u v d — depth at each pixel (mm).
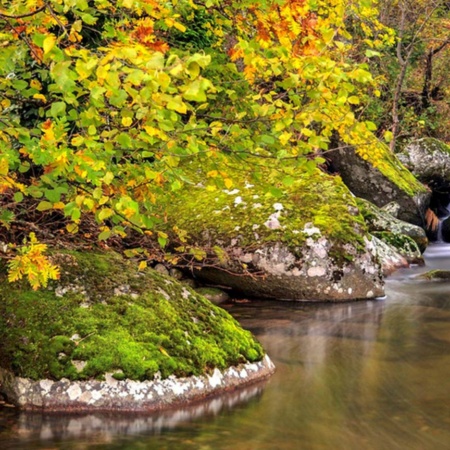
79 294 5066
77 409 4449
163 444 4043
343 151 15945
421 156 18922
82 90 3402
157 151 3902
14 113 6109
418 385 5238
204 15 8273
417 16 22797
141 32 3400
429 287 9961
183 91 2715
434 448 4031
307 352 6234
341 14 4285
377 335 6953
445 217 18406
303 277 8594
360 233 9078
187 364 4809
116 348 4684
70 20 5453
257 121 4289
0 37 3473
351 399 4891
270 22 3980
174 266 9023
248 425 4363
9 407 4496
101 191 3682
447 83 26438
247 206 9117
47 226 6926
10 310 4914
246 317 7797
